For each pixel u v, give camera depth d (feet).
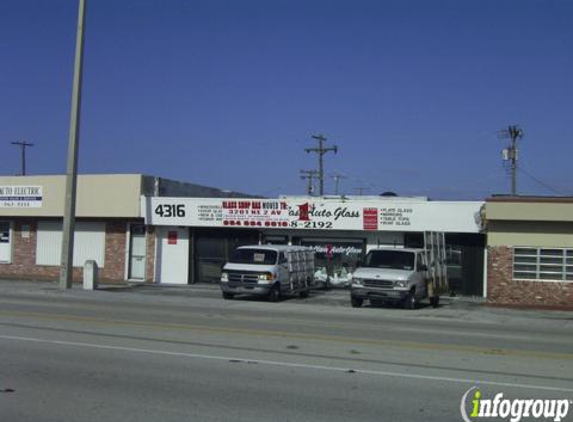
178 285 101.86
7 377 29.63
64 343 38.65
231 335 43.24
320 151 202.39
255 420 23.29
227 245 104.27
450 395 27.27
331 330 47.55
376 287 72.84
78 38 85.61
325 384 28.89
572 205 83.61
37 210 110.42
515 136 173.47
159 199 103.09
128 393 26.94
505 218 85.35
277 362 33.71
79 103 85.92
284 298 85.92
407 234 96.37
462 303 85.46
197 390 27.53
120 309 60.75
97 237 108.68
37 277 111.24
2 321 48.60
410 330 49.62
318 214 96.84
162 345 38.50
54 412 24.04
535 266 86.07
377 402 25.94
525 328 55.47
